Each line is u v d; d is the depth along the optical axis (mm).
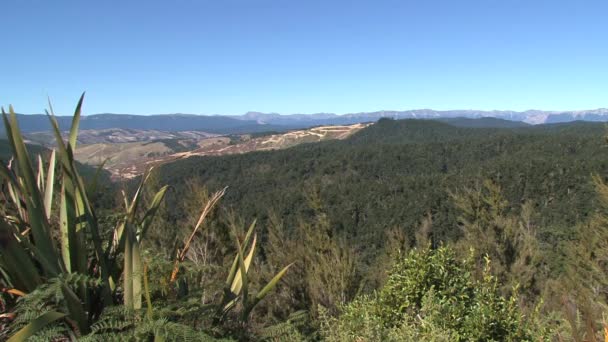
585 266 8055
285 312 7527
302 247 9430
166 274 2799
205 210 3395
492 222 10055
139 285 2504
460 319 4246
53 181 2850
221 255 7566
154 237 6785
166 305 2562
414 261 5062
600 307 4172
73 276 2311
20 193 2787
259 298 2986
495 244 9891
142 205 6852
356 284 8227
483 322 4109
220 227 7598
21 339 1965
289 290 8102
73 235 2541
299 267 8758
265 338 3070
